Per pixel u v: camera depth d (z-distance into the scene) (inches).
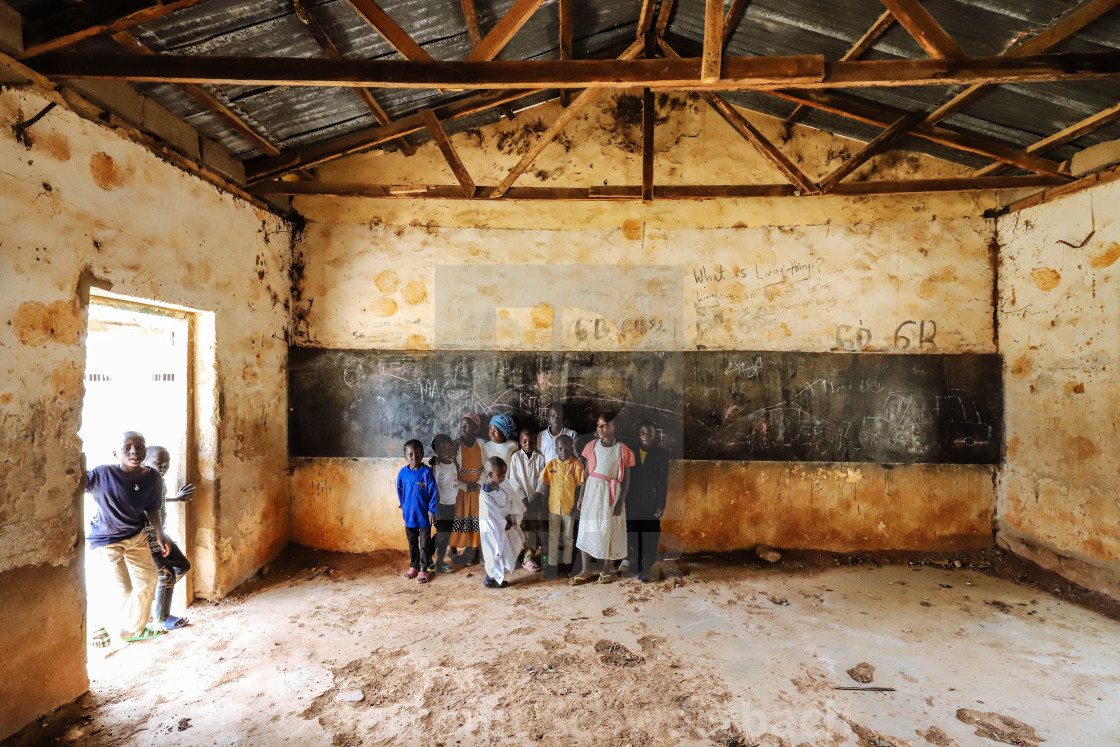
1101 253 141.0
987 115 141.9
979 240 173.6
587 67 99.4
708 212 179.9
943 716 94.7
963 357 173.8
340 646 120.4
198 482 143.0
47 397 95.2
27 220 91.4
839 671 109.3
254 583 155.9
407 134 165.9
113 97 110.3
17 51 89.4
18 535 89.4
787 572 163.8
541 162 181.2
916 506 175.9
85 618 101.6
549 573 162.7
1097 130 134.9
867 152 150.1
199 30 107.7
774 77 97.0
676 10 145.7
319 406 179.3
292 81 98.1
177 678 107.4
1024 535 163.8
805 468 177.9
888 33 124.5
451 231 181.0
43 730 90.4
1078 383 147.3
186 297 132.0
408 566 169.3
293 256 180.4
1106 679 106.3
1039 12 106.2
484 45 101.2
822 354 177.3
